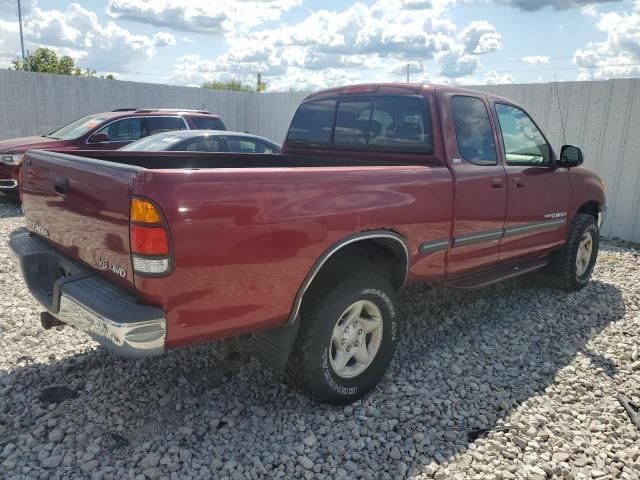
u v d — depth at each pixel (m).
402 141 4.11
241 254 2.67
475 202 4.04
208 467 2.75
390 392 3.54
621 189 8.82
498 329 4.66
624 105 8.60
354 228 3.15
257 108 16.00
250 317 2.80
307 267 2.96
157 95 14.76
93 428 3.04
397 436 3.05
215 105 15.77
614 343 4.45
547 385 3.71
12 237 3.74
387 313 3.44
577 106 9.07
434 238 3.75
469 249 4.13
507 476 2.75
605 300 5.54
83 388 3.46
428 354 4.12
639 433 3.18
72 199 2.96
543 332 4.64
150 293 2.47
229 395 3.42
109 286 2.70
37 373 3.61
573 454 2.97
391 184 3.38
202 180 2.53
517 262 4.98
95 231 2.77
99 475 2.63
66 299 2.74
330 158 4.63
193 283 2.55
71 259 3.13
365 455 2.89
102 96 13.88
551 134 9.43
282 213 2.80
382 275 3.41
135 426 3.07
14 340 4.11
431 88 3.99
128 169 2.53
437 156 3.89
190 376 3.63
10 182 9.26
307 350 3.08
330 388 3.21
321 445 2.96
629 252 7.88
